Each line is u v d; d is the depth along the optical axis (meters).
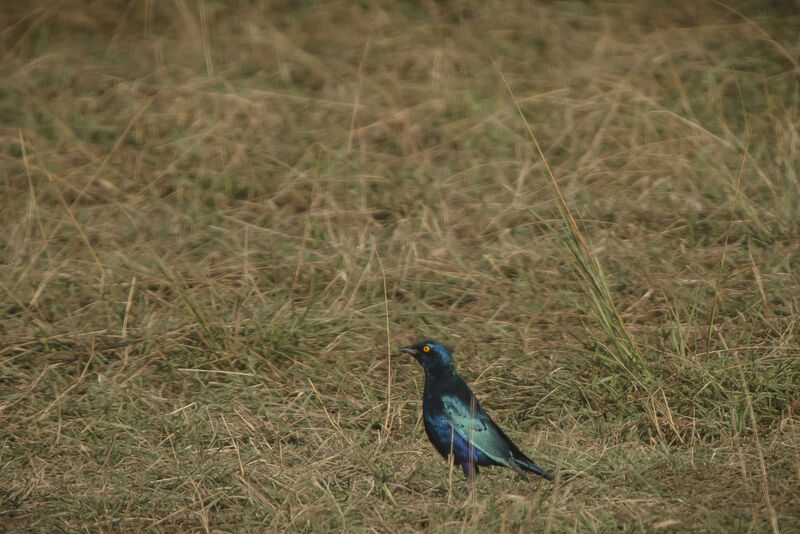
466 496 8.62
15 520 8.38
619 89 18.94
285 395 10.88
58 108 19.08
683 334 11.45
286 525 8.00
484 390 10.86
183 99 19.08
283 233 14.98
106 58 21.44
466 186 16.56
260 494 8.58
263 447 9.70
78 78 20.52
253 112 18.83
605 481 8.80
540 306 12.62
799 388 10.20
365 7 24.30
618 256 13.76
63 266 13.70
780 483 8.40
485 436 8.71
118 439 9.98
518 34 22.59
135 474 9.21
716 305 11.81
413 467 9.24
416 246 14.25
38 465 9.46
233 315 12.43
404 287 13.33
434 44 21.89
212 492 8.80
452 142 18.08
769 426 9.67
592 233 14.70
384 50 21.83
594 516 7.91
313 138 18.11
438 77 20.08
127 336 12.00
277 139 18.03
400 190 16.27
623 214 15.17
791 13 23.53
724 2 24.06
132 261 13.81
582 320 12.02
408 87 19.81
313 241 14.52
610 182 16.38
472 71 20.70
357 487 8.88
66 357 11.57
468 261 14.01
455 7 23.91
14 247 14.35
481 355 11.59
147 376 11.15
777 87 19.58
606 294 11.34
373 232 15.05
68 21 23.53
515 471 9.01
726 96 19.41
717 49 21.56
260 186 16.42
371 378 11.23
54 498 8.80
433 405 8.93
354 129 18.25
